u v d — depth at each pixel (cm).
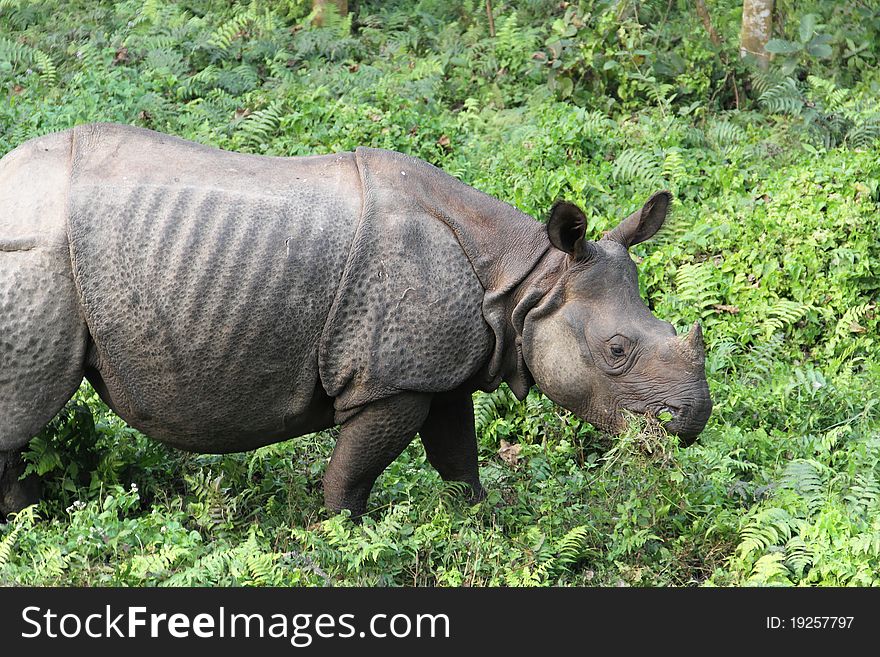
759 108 2447
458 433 1298
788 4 2770
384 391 1144
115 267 1106
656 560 1211
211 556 1095
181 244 1112
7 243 1096
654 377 1152
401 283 1132
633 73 2361
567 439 1484
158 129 2133
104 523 1134
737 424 1542
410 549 1148
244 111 2197
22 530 1127
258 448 1282
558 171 1972
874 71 2603
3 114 2098
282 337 1128
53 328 1105
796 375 1603
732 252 1858
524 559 1170
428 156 2086
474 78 2447
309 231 1129
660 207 1204
